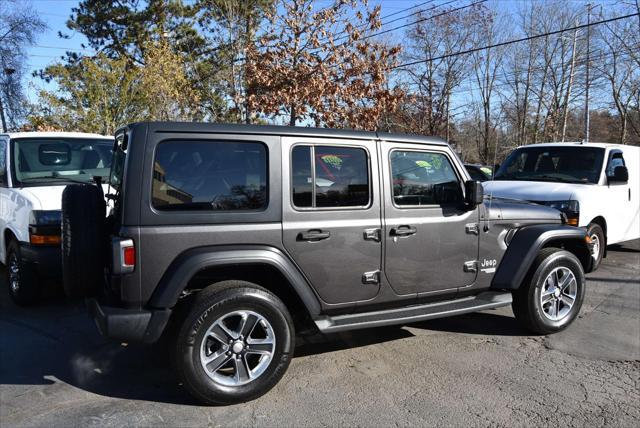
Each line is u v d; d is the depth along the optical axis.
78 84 18.55
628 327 5.63
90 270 3.87
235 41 16.27
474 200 4.68
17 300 5.95
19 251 5.85
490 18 34.97
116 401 3.84
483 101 38.94
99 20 25.95
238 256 3.76
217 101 19.34
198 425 3.52
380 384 4.18
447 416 3.68
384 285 4.40
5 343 4.96
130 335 3.57
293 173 4.03
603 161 8.56
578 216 7.67
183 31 25.22
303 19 14.00
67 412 3.66
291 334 3.93
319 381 4.23
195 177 3.76
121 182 3.77
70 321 5.59
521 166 9.30
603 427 3.57
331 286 4.16
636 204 9.12
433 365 4.57
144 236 3.58
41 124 18.05
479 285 4.97
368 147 4.34
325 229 4.08
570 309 5.42
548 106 37.16
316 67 13.62
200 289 4.02
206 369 3.68
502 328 5.57
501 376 4.36
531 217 5.31
